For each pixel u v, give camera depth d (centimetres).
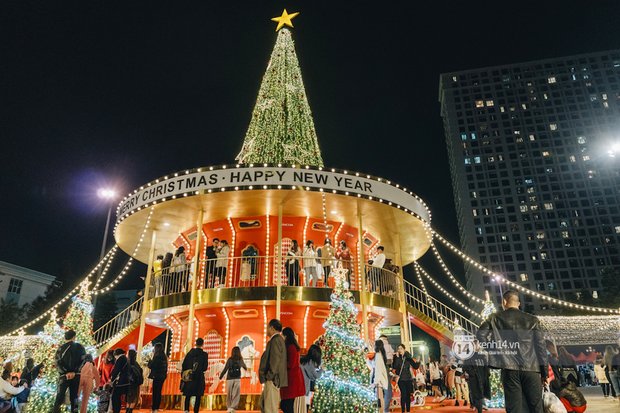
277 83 2052
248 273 1633
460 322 1909
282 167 1520
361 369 1109
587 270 9581
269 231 1756
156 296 1723
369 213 1734
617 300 4009
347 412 1037
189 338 1489
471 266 10000
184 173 1561
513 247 10000
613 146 2378
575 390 791
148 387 1511
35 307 3666
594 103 10875
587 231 9881
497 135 10975
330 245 1723
